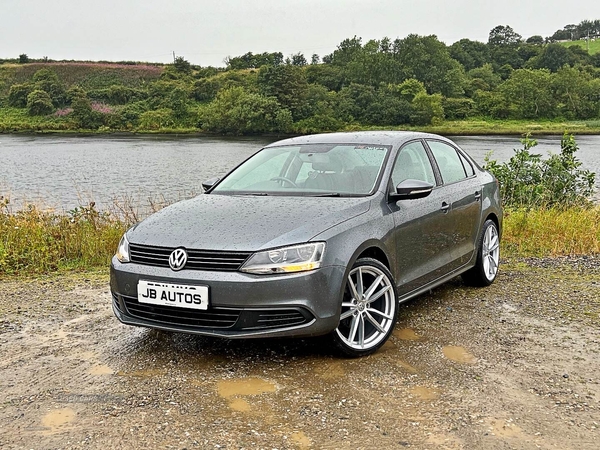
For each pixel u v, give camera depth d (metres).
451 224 5.23
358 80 152.88
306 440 3.01
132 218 9.53
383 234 4.29
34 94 134.50
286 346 4.34
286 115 117.94
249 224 4.01
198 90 143.75
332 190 4.61
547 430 3.14
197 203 4.63
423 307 5.35
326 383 3.70
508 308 5.33
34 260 7.45
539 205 11.09
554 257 7.68
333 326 3.85
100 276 6.95
